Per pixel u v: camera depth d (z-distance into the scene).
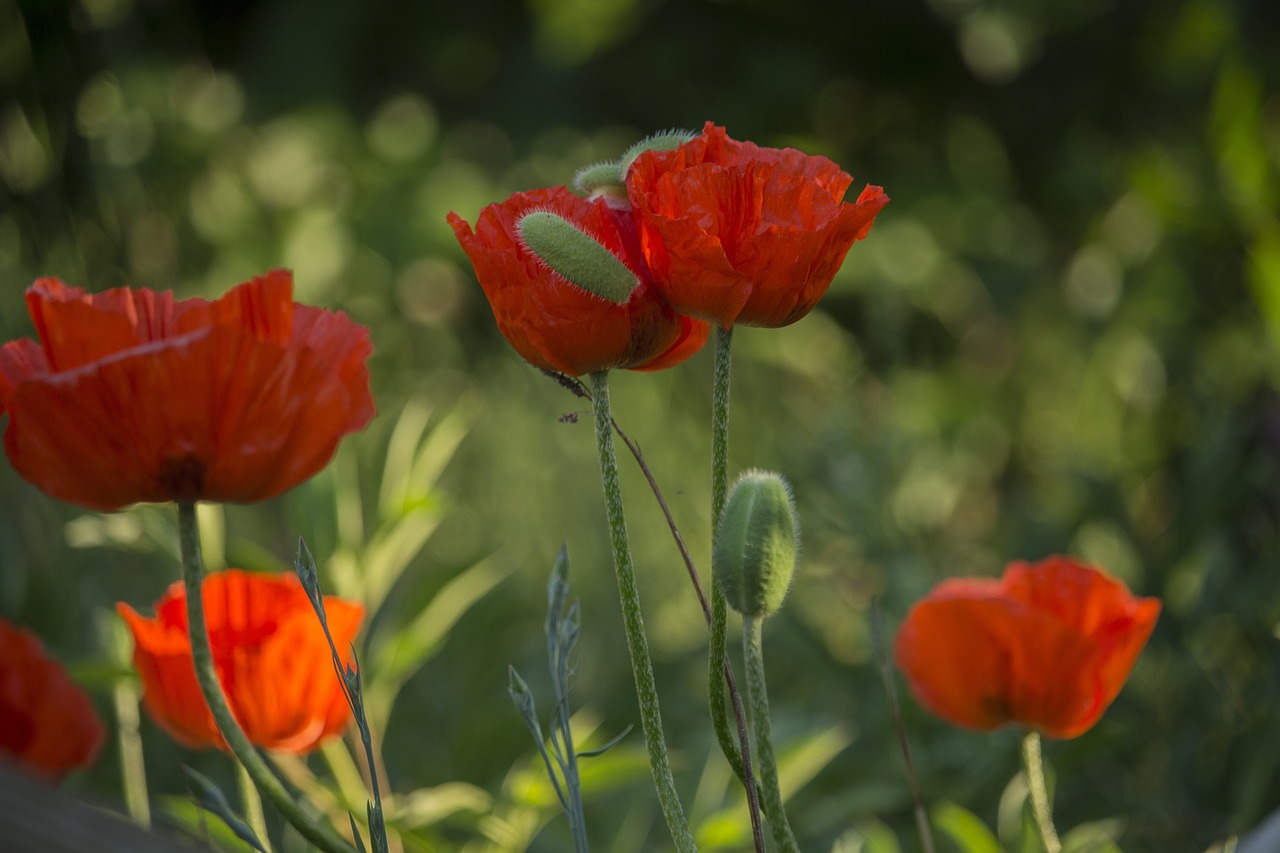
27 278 2.79
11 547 2.29
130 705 1.58
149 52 4.11
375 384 3.86
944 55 5.24
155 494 1.30
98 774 2.09
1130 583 2.78
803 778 1.70
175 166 3.95
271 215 4.26
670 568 3.26
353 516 1.76
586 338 1.33
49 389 1.28
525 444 3.47
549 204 1.35
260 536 2.77
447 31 5.10
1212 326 3.77
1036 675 1.50
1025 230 5.02
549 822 2.00
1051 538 2.88
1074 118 5.16
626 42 5.09
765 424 3.71
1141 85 5.04
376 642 1.90
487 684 2.62
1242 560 2.75
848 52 5.24
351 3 4.85
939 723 2.26
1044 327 4.73
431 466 1.80
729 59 5.17
